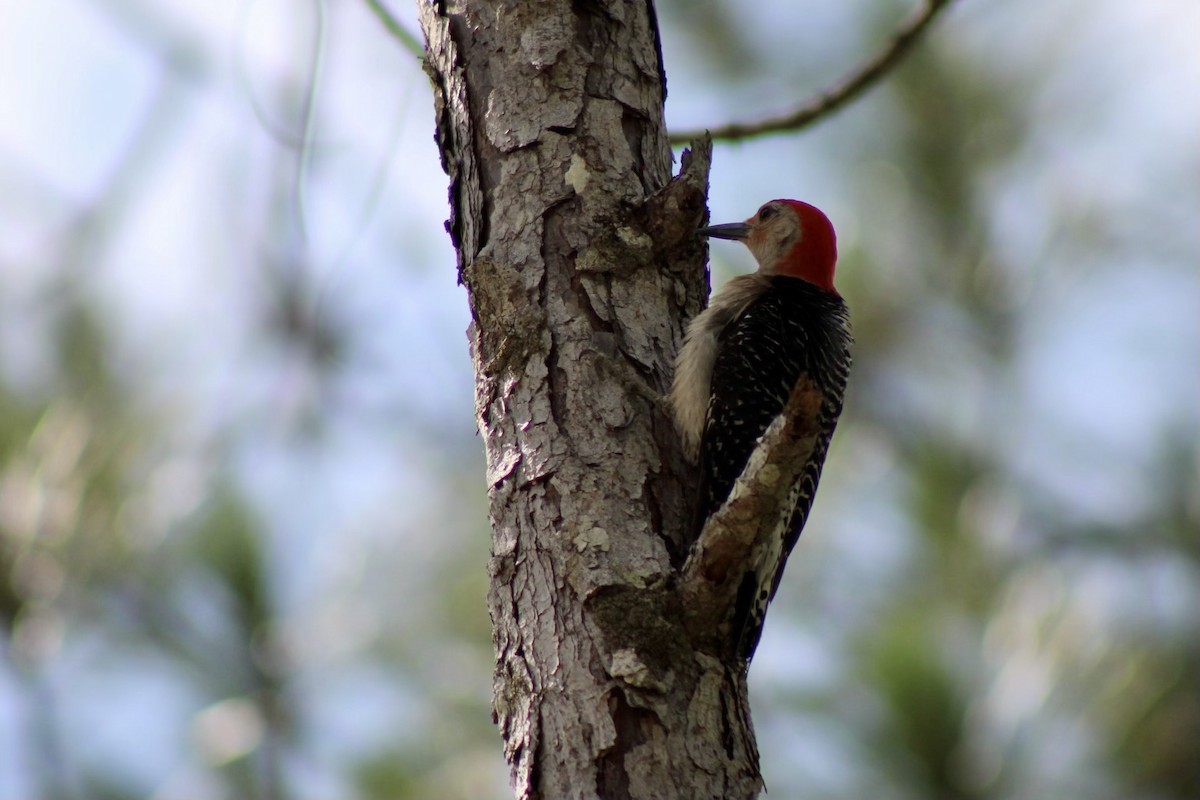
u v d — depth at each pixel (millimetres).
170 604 9992
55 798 9234
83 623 9641
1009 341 11867
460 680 10852
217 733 9891
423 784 10227
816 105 10141
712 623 7008
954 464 10633
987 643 9109
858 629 9633
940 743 8523
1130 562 9961
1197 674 8938
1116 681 8883
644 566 7172
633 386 7711
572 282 7875
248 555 10172
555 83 8188
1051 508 10312
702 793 6699
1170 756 8703
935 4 9758
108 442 9930
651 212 8055
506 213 8016
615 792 6645
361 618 10812
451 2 8453
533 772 6785
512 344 7715
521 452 7488
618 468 7469
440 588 11305
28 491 9672
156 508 9977
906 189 12430
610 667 6848
